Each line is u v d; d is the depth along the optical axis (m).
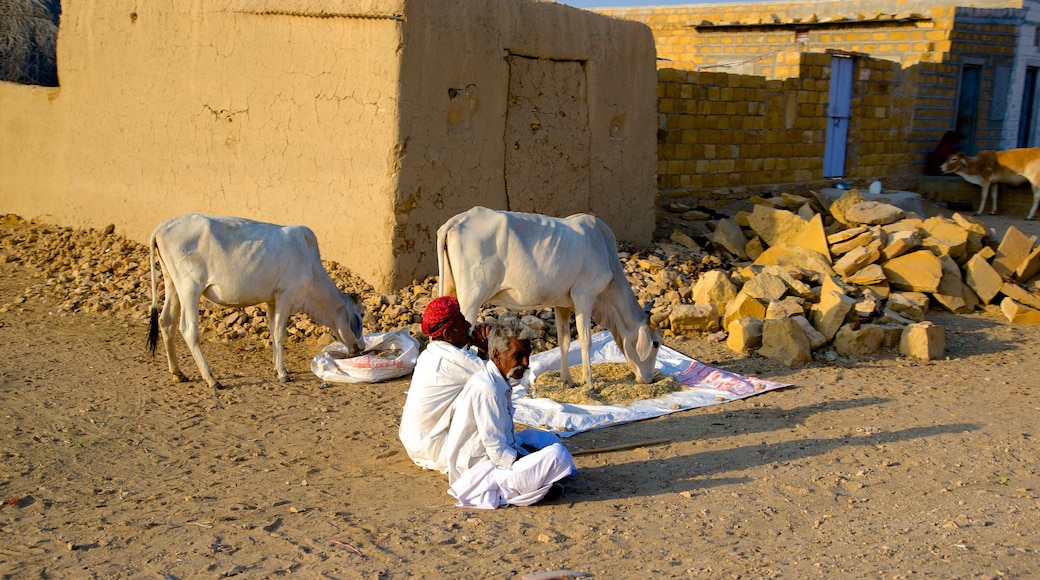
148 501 5.42
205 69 11.15
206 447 6.39
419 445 5.48
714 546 4.71
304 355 8.73
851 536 4.86
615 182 12.30
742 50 21.25
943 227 11.41
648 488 5.65
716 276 9.68
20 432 6.57
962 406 7.42
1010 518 5.13
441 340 5.46
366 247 9.84
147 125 11.94
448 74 9.86
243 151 10.91
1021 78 21.48
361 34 9.62
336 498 5.46
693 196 14.56
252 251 7.57
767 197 15.54
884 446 6.45
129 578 4.29
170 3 11.41
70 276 11.20
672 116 14.00
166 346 7.75
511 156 10.77
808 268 10.76
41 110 13.47
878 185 15.66
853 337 8.98
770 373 8.40
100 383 7.75
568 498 5.47
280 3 10.23
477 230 7.01
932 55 19.53
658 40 22.30
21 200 13.93
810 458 6.20
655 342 7.55
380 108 9.54
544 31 10.89
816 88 16.45
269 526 4.96
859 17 19.86
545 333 9.05
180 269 7.45
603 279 7.31
